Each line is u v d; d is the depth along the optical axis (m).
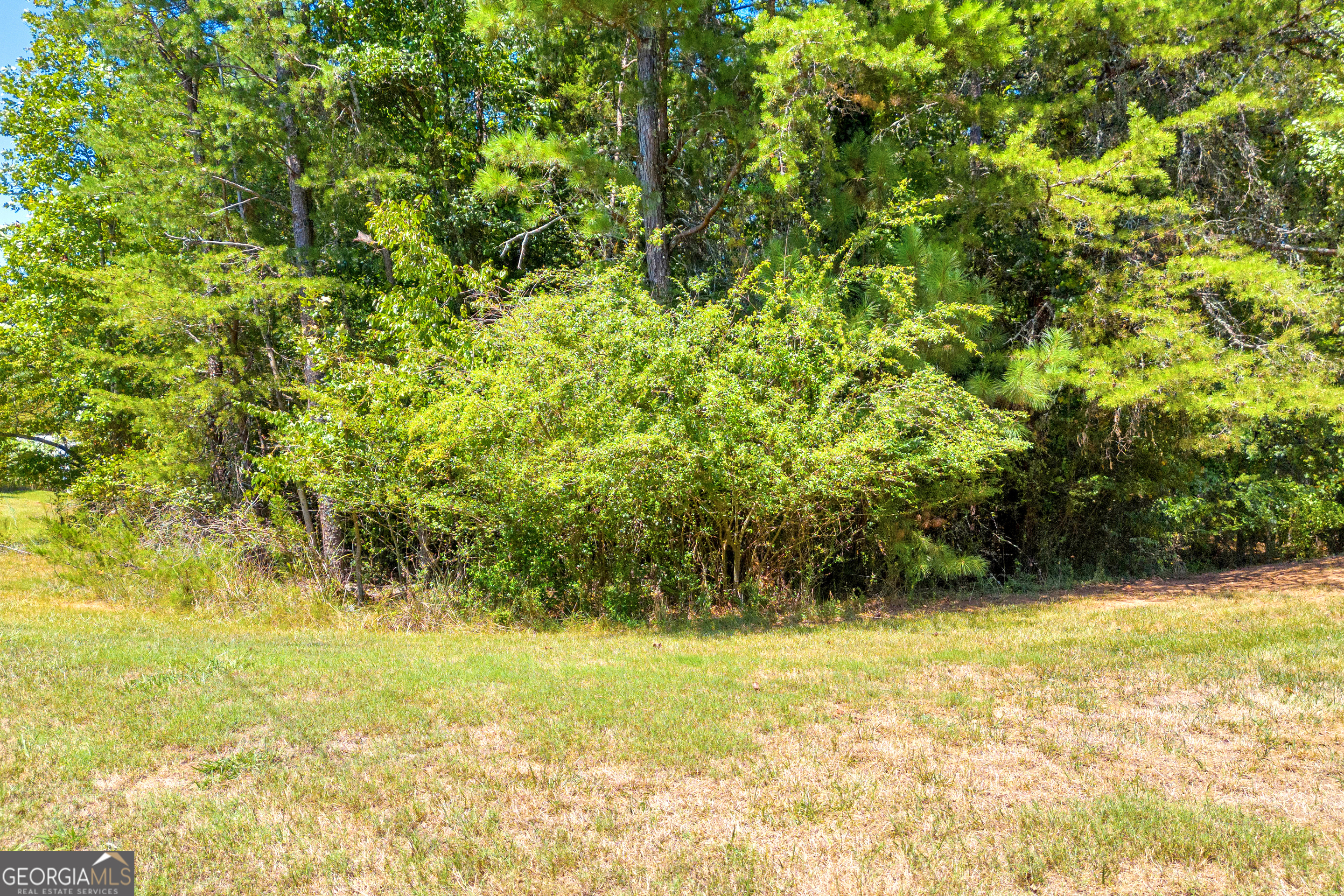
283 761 4.61
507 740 4.90
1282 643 6.69
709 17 13.70
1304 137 12.82
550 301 10.10
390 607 10.45
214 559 11.39
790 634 8.73
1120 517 13.86
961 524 12.77
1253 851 3.42
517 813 3.92
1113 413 11.89
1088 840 3.54
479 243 16.73
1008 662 6.52
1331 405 9.46
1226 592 10.75
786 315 10.84
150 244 17.53
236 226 15.12
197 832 3.71
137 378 16.05
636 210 11.91
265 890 3.26
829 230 12.41
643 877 3.33
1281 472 15.72
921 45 11.59
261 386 13.89
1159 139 10.35
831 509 10.60
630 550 10.42
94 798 4.10
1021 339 12.65
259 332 15.36
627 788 4.21
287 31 13.66
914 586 11.84
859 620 9.68
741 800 4.05
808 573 11.01
